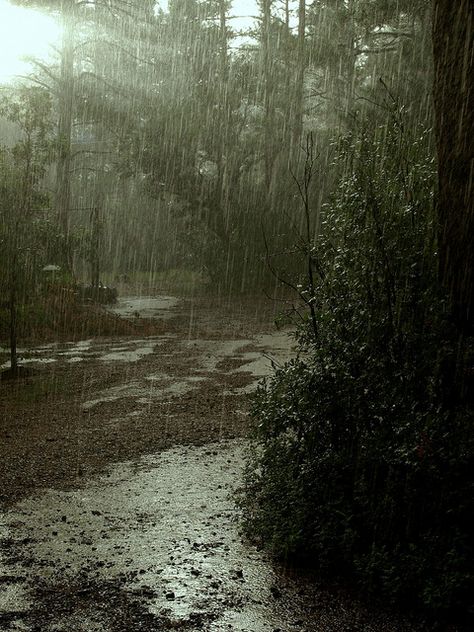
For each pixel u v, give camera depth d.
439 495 5.05
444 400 5.56
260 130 40.62
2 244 15.07
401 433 5.31
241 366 15.67
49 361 16.98
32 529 6.47
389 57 29.39
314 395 5.89
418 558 4.80
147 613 4.82
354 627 4.57
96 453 9.01
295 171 36.38
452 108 5.36
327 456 5.83
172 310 30.25
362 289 6.06
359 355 5.84
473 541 4.83
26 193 15.26
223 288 38.50
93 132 41.59
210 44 39.47
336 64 35.16
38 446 9.40
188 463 8.51
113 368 15.83
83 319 22.94
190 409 11.50
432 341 5.61
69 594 5.14
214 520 6.58
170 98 37.69
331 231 6.53
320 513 5.59
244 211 38.38
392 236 6.03
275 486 6.20
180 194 39.06
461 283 5.50
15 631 4.61
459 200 5.40
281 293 35.88
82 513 6.87
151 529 6.39
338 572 5.30
